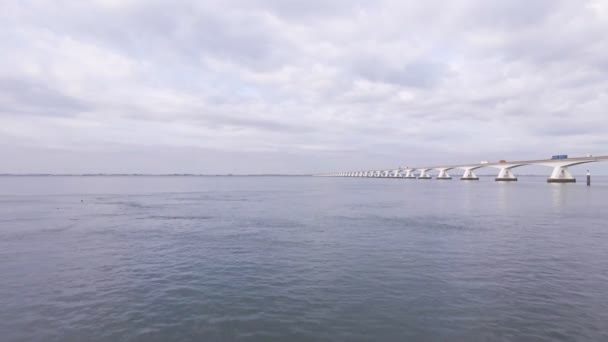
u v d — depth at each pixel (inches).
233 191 3821.4
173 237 986.1
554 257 725.3
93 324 426.6
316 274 619.2
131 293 530.6
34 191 3764.8
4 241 937.5
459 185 5285.4
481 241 901.8
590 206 1823.3
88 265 689.0
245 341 385.4
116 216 1488.7
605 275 600.1
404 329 408.2
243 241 922.7
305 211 1660.9
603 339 382.6
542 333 395.5
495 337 387.9
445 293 518.0
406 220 1316.4
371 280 581.9
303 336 395.2
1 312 461.1
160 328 415.8
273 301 494.9
